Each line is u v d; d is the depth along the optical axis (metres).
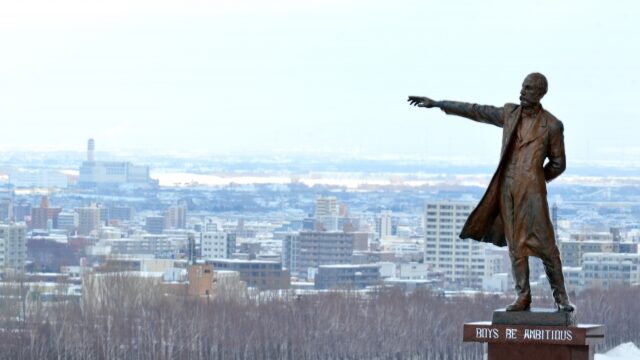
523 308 94.12
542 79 94.81
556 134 95.00
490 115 96.25
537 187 94.62
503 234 96.81
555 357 92.81
